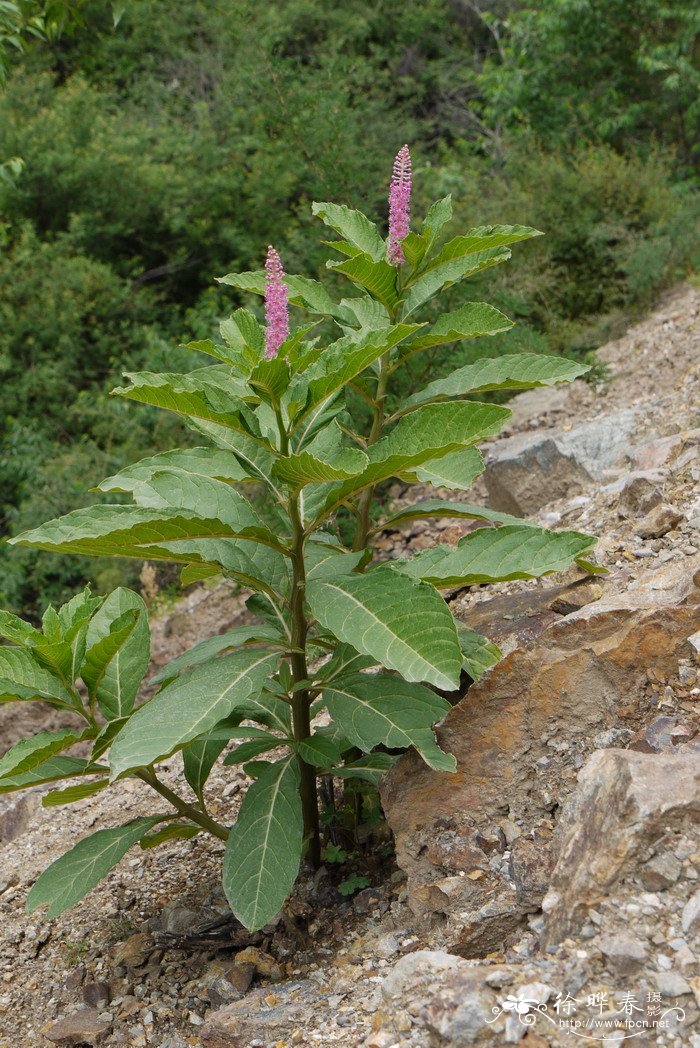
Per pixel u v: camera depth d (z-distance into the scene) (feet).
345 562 10.68
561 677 10.11
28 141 44.91
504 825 9.73
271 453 9.79
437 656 8.57
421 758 10.35
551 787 9.78
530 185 37.70
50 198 45.70
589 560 13.62
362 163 33.47
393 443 9.62
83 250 43.65
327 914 11.23
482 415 9.29
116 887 13.53
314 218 33.99
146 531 8.96
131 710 11.09
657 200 36.42
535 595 12.69
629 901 7.90
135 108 56.34
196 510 9.71
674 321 27.68
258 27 45.65
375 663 10.77
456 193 39.55
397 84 63.82
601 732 9.87
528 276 30.96
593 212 35.01
